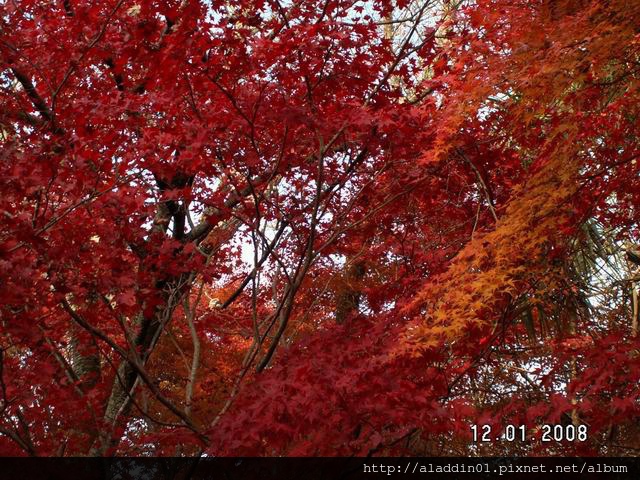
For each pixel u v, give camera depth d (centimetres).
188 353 693
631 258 654
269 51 405
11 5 483
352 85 463
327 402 336
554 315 536
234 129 450
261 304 730
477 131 494
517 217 396
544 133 490
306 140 481
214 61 415
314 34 400
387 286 529
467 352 423
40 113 513
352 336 417
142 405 601
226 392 598
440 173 518
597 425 377
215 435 354
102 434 469
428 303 404
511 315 451
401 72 514
